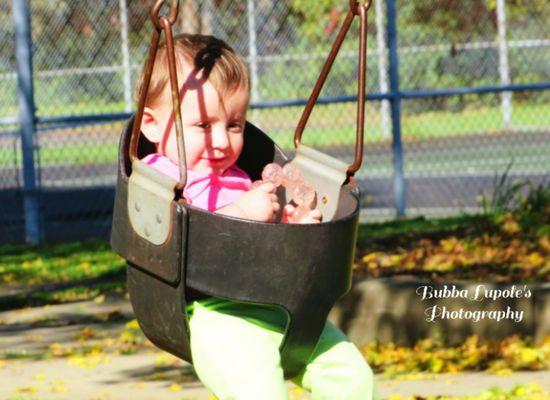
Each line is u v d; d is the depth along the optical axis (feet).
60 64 46.80
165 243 10.39
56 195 50.93
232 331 10.87
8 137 55.52
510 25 53.83
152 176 10.61
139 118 10.73
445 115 57.11
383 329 23.88
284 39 47.70
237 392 10.50
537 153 58.65
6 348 24.70
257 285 10.43
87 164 64.64
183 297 10.41
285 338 10.78
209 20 46.44
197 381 21.17
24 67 40.01
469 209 45.65
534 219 33.91
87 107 48.42
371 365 22.39
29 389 20.36
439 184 53.93
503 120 58.23
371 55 54.54
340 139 56.70
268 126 54.39
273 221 12.76
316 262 10.58
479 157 59.57
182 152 10.24
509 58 56.08
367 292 24.02
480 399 18.45
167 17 10.20
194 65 11.58
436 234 34.47
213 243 10.34
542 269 28.17
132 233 10.87
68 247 40.01
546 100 57.72
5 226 44.98
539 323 22.99
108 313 28.27
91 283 32.89
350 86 55.06
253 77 46.37
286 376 11.52
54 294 30.94
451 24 53.31
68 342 25.29
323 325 10.90
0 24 48.96
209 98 11.51
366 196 51.19
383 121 56.18
